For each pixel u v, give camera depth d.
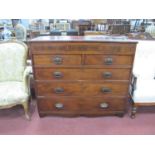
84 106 2.16
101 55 1.86
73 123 2.14
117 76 1.98
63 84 2.02
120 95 2.10
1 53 2.16
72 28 3.58
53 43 1.79
